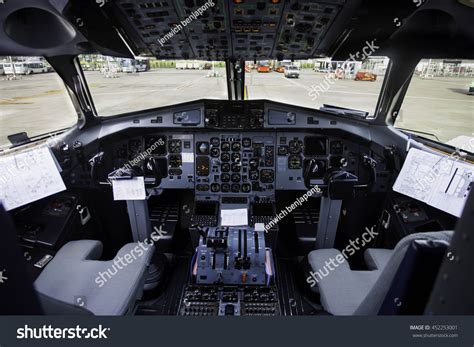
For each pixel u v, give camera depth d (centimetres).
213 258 251
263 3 162
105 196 310
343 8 163
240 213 292
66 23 192
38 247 242
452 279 51
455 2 159
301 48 245
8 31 190
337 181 231
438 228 233
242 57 285
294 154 304
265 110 287
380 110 282
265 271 250
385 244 284
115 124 292
